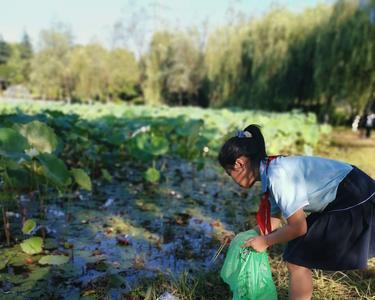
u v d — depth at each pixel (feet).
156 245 11.23
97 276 9.20
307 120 43.09
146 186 18.15
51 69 144.36
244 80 79.82
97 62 137.90
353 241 6.46
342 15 55.57
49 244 11.04
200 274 9.10
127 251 10.76
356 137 47.11
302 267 6.79
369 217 6.48
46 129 13.21
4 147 11.52
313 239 6.57
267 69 70.74
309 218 6.83
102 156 19.99
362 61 52.70
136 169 21.93
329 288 8.70
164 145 18.01
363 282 9.05
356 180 6.61
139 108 55.21
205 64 106.52
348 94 54.44
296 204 6.27
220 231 12.51
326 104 58.75
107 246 11.10
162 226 12.86
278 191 6.37
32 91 169.99
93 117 38.27
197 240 11.68
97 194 16.44
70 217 13.42
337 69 54.90
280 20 71.87
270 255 10.42
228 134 24.93
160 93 121.70
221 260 10.23
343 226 6.45
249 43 78.43
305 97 69.56
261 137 6.74
